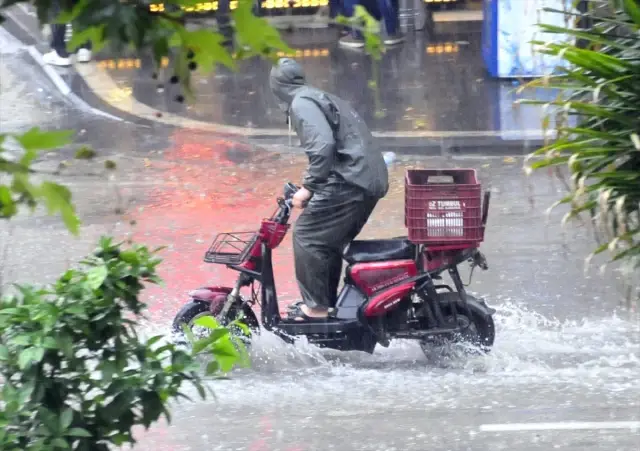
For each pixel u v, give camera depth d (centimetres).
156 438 1545
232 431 1569
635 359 1861
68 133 444
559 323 2064
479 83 4300
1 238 2603
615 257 916
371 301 1781
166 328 1998
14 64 4691
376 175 1783
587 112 875
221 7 455
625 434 1513
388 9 4606
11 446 738
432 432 1547
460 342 1822
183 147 3641
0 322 762
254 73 4641
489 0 4378
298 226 1805
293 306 1928
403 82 4366
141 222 2792
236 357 799
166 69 487
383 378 1788
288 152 3609
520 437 1517
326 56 4806
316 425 1584
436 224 1766
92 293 781
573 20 1015
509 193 3048
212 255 1827
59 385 780
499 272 2403
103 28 454
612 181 873
